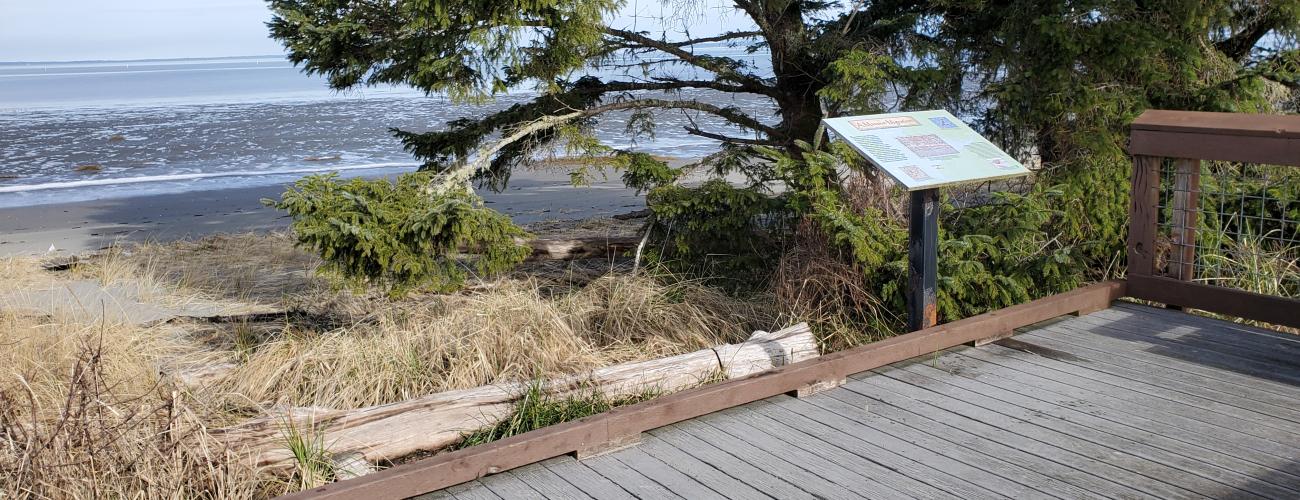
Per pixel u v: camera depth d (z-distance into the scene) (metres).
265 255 11.00
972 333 4.78
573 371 5.36
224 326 7.29
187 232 14.71
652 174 8.12
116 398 4.35
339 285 6.57
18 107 55.56
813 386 4.15
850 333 6.40
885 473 3.31
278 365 5.52
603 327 6.41
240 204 18.17
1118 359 4.52
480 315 6.16
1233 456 3.38
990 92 7.86
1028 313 5.06
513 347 5.66
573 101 9.04
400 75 7.96
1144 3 7.73
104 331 6.12
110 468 3.53
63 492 3.45
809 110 9.36
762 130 9.88
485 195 18.61
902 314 6.45
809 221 6.94
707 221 7.44
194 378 5.41
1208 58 7.89
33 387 4.74
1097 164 7.24
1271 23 8.35
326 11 8.02
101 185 21.39
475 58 7.53
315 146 30.14
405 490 3.13
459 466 3.25
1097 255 7.29
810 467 3.37
